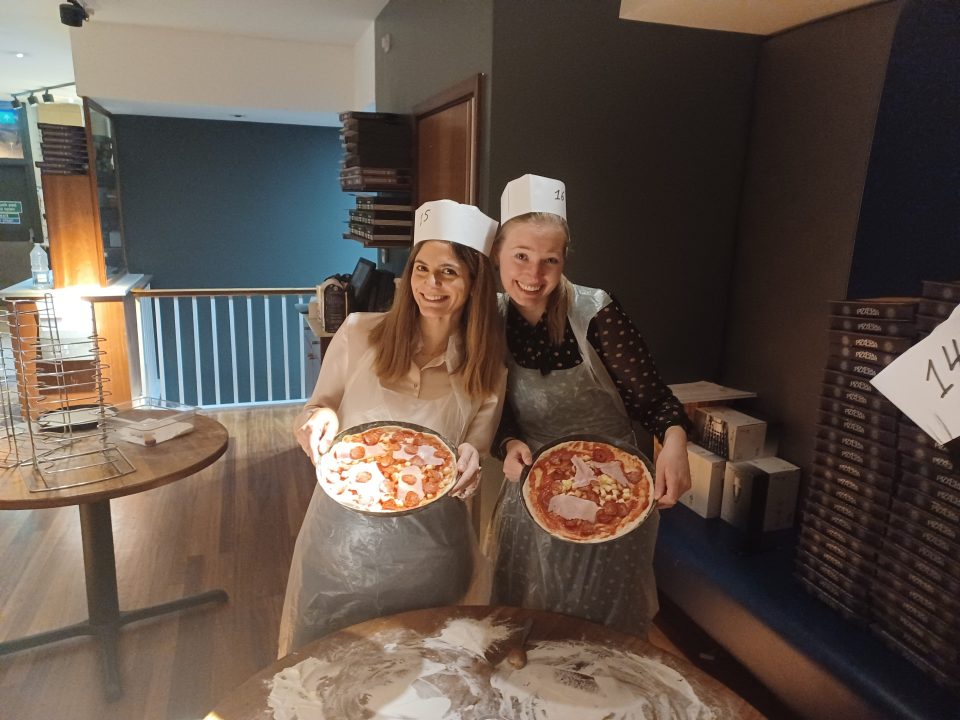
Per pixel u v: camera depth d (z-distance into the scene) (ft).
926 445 4.59
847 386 5.16
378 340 4.76
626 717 3.44
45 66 17.79
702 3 6.16
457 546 4.81
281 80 14.92
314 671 3.73
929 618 4.69
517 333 4.93
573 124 7.18
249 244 18.35
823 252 6.86
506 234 4.42
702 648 7.27
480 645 3.96
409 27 10.35
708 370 8.41
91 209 13.46
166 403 7.90
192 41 14.15
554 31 6.94
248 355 18.80
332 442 4.28
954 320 3.68
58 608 8.02
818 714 5.10
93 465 6.25
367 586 4.67
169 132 17.10
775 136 7.41
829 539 5.51
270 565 9.09
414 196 10.56
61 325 12.59
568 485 4.26
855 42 6.34
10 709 6.43
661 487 4.20
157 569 8.94
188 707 6.50
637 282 7.81
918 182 5.97
